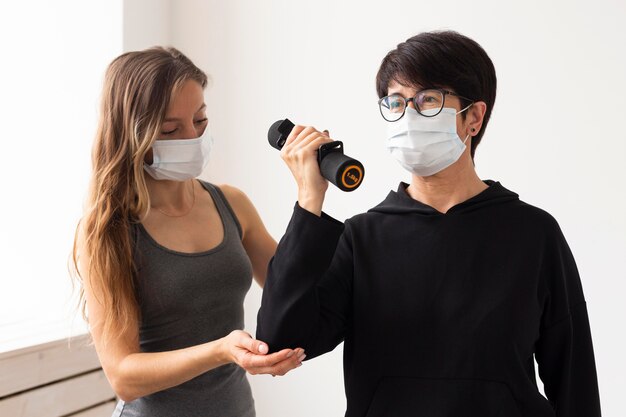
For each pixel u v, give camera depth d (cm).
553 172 194
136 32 240
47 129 242
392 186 220
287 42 236
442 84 108
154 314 128
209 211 142
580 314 114
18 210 243
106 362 123
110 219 127
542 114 194
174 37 257
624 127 184
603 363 192
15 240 242
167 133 130
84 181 239
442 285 110
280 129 115
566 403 113
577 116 189
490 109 116
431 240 112
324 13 228
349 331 117
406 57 108
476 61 110
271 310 102
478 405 105
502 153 200
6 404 187
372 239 115
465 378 106
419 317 109
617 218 187
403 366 109
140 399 129
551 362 115
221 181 254
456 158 112
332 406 236
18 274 242
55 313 233
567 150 192
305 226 102
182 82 127
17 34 239
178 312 128
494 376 105
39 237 244
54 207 243
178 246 131
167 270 128
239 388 137
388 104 113
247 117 247
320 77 230
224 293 134
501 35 198
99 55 236
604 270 190
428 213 114
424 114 109
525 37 194
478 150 204
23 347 191
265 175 245
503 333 106
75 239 139
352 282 116
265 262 150
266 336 103
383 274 112
